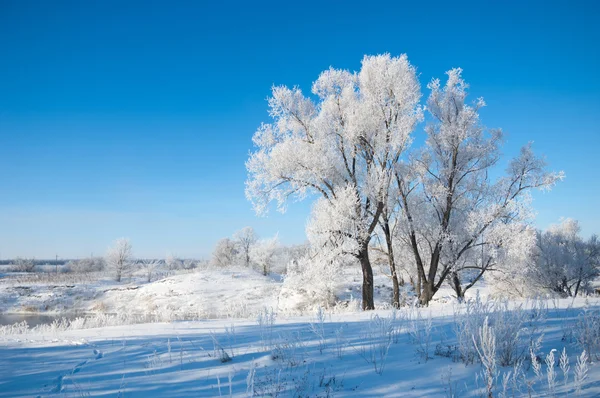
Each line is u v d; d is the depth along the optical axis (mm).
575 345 5012
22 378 5324
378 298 29406
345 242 18625
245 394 4094
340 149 19859
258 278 46594
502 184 19812
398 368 4703
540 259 29031
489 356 3756
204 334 8531
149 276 61562
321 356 5457
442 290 30016
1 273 71062
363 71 19656
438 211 20719
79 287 48875
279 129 20453
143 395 4293
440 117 20406
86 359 6488
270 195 19500
